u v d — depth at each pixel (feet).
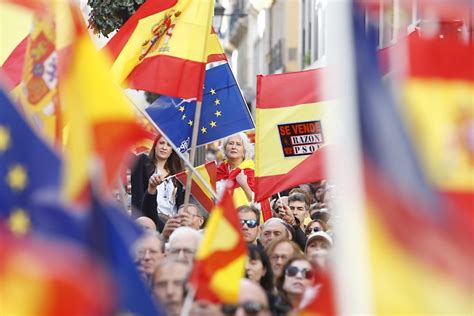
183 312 51.78
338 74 42.34
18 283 41.60
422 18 48.47
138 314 41.98
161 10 86.89
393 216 42.16
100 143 41.65
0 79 45.85
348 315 41.86
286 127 91.71
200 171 100.07
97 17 109.81
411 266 42.01
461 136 43.60
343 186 42.24
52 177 45.16
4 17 73.10
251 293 54.24
